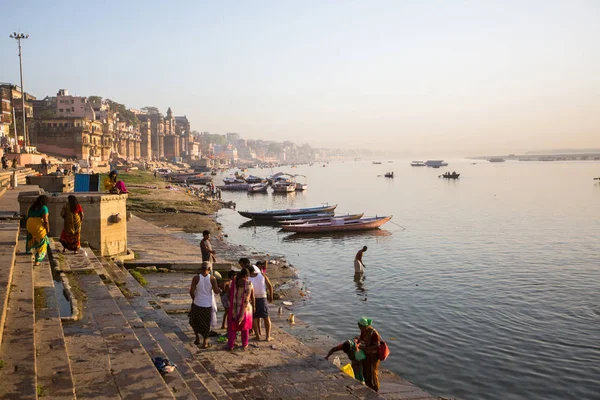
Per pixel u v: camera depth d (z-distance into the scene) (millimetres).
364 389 9773
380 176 190500
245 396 9297
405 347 18438
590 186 121188
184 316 15672
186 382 8414
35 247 14016
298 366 10891
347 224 49562
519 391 15156
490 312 22703
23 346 7715
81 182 24453
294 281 28000
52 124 113062
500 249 38688
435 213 66438
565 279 28750
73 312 10633
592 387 15414
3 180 36344
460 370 16484
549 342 18938
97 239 22125
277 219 58125
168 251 28859
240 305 11609
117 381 7375
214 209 71750
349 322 21188
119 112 185625
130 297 14930
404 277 29609
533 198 88750
